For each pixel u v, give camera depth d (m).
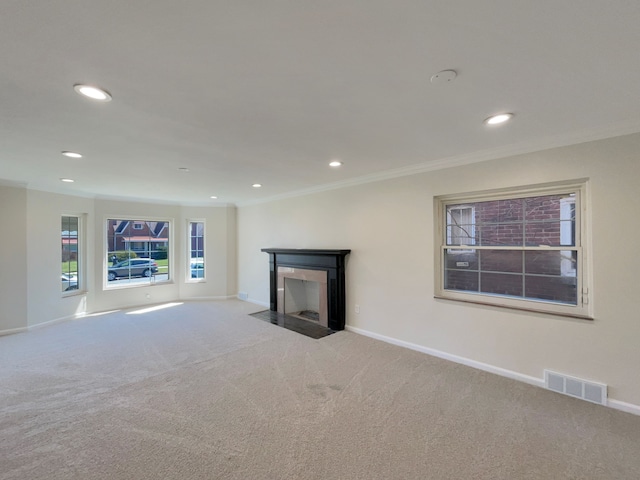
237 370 2.98
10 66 1.37
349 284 4.23
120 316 5.07
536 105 1.86
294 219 5.17
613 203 2.27
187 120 2.03
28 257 4.29
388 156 2.97
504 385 2.65
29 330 4.28
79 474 1.65
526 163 2.65
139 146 2.57
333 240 4.45
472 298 3.13
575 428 2.05
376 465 1.73
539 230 2.74
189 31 1.15
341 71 1.46
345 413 2.23
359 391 2.55
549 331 2.57
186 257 6.46
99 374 2.89
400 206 3.60
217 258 6.54
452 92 1.68
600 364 2.34
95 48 1.25
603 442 1.90
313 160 3.09
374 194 3.87
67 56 1.30
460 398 2.44
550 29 1.16
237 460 1.76
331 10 1.06
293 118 2.02
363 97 1.73
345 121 2.07
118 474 1.65
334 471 1.68
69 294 4.92
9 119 1.98
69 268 5.04
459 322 3.12
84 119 1.99
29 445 1.88
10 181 4.07
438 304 3.28
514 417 2.18
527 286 2.81
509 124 2.16
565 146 2.46
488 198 3.03
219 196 5.63
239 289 6.55
